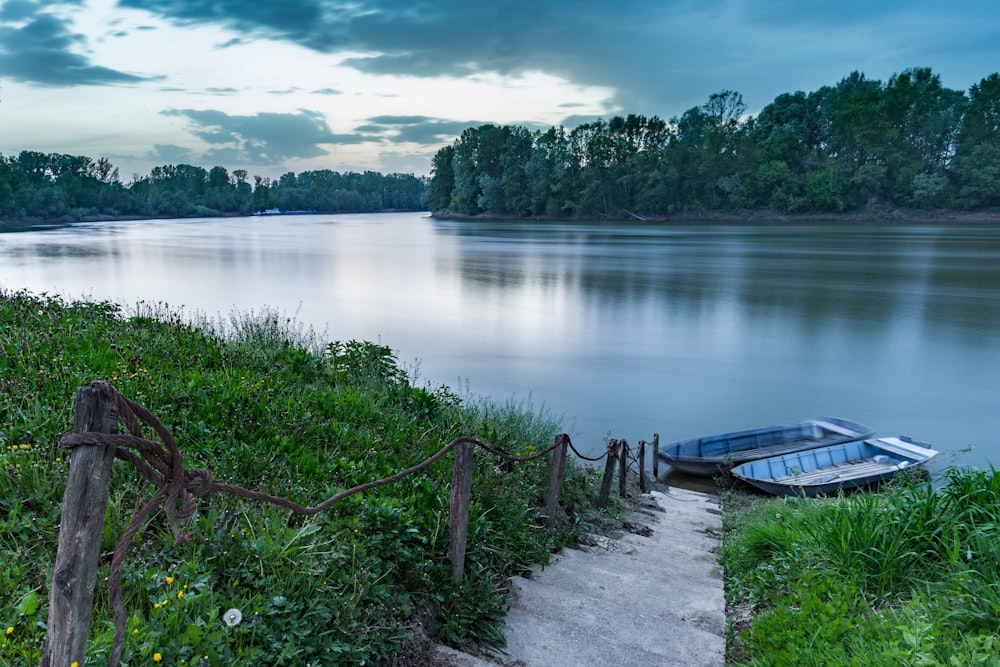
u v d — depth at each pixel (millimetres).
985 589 3639
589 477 8594
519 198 140625
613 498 8250
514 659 3537
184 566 3066
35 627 2578
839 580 4180
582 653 3645
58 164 176500
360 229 118938
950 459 13391
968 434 15133
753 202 118500
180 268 47625
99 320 8555
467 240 82812
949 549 4086
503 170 149750
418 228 119812
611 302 32844
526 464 6855
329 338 23156
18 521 3379
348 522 3803
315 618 3008
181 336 8430
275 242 79812
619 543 6164
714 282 40125
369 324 26281
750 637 3740
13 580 2895
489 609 3885
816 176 113250
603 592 4625
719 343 23750
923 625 3201
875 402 17203
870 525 4496
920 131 118750
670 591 4727
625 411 16250
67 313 8805
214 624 2678
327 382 8000
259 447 5125
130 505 3670
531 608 4195
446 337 24078
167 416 5234
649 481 11719
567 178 131000
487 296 34562
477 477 5570
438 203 179250
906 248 62750
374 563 3574
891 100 119312
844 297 34094
